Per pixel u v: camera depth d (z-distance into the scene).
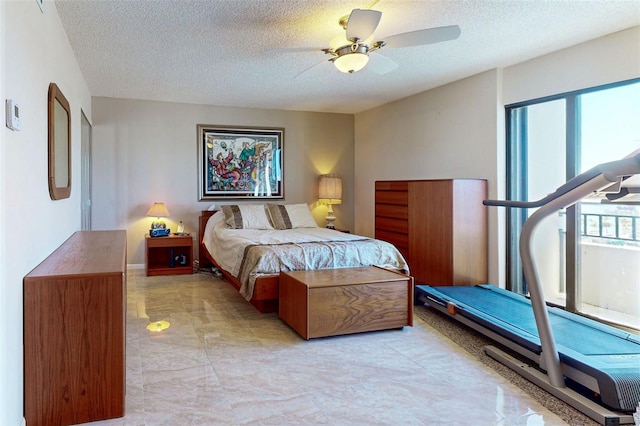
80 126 4.03
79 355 1.91
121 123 5.48
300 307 3.10
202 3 2.66
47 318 1.85
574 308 3.61
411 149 5.33
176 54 3.65
